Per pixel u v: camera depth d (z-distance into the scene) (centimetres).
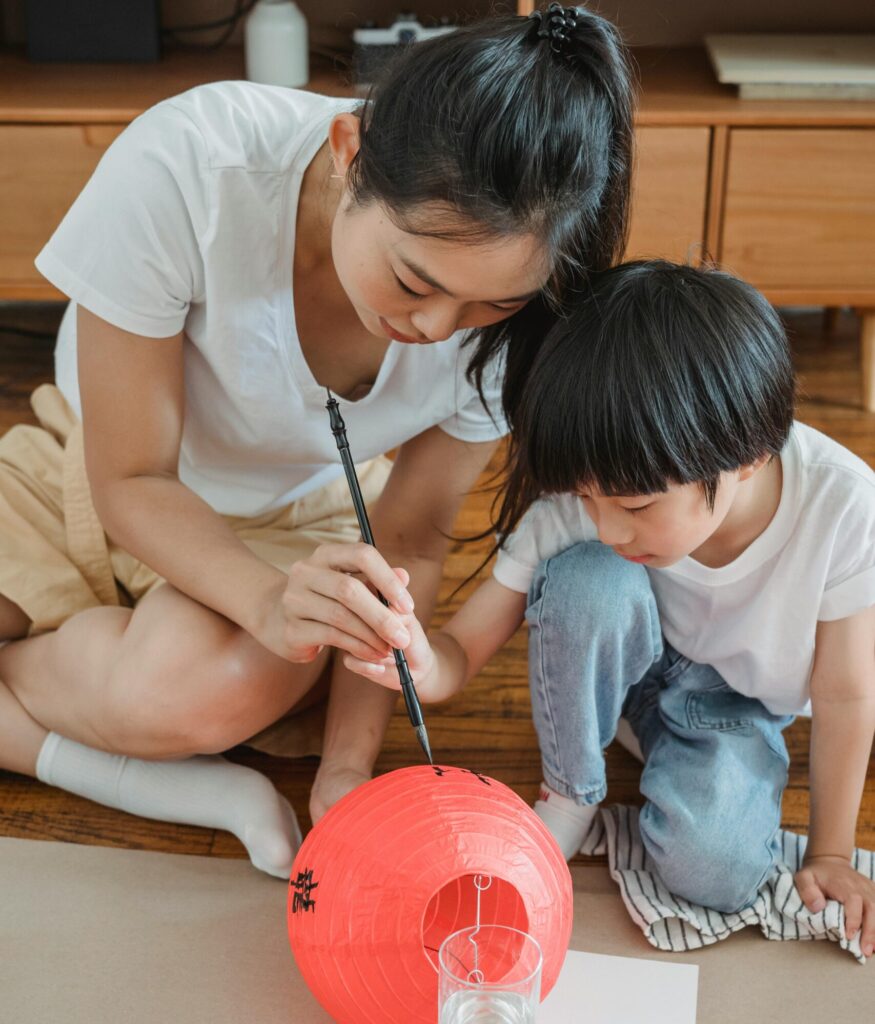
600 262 106
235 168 115
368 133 97
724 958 117
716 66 220
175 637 124
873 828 133
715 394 102
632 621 122
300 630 111
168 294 118
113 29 231
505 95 91
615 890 126
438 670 122
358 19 238
